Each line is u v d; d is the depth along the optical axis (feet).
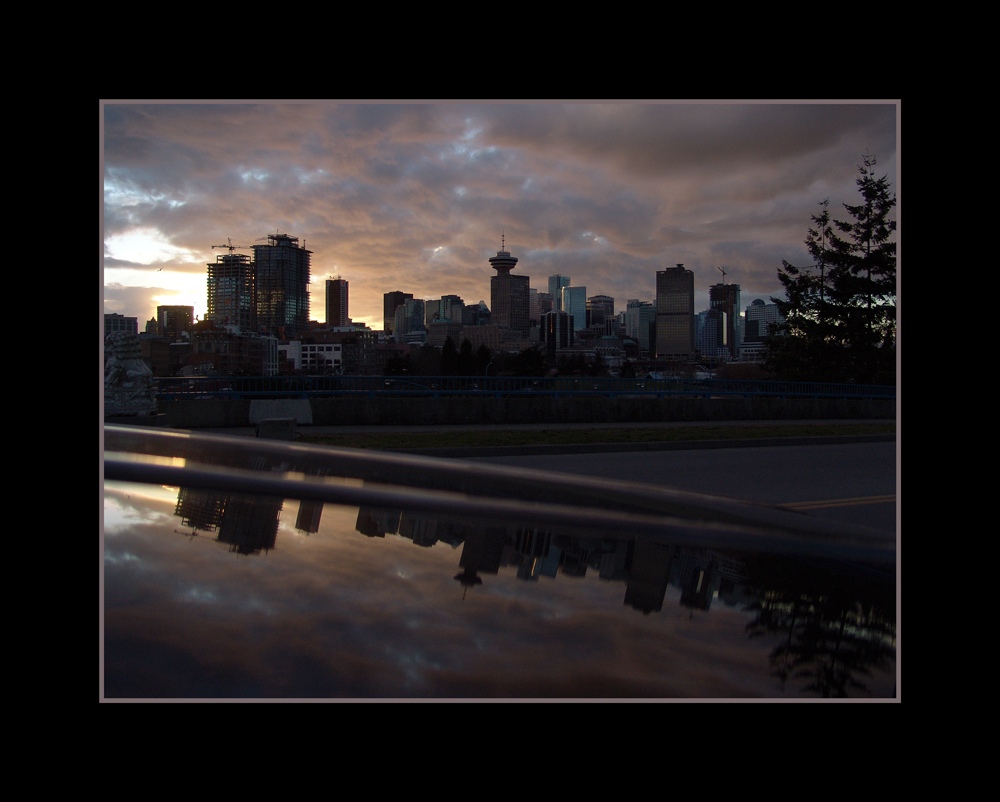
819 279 341.82
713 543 6.84
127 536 5.02
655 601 4.83
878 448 127.75
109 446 9.17
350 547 5.34
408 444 107.04
